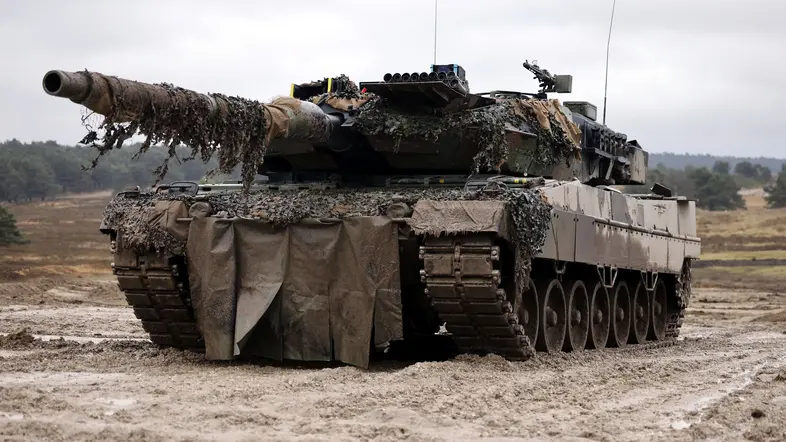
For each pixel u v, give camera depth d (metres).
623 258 20.77
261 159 14.74
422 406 11.77
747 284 57.94
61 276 45.44
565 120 20.08
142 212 17.11
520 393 13.09
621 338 22.42
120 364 16.08
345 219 16.03
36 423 9.85
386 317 15.91
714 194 126.75
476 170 17.61
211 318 16.67
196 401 11.91
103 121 12.17
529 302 17.69
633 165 24.86
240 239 16.64
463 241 15.12
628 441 10.02
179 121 13.08
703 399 13.10
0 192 96.00
